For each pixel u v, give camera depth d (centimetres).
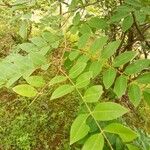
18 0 48
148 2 41
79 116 23
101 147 21
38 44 38
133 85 29
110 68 31
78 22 46
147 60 30
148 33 65
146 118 94
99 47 33
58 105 104
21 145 95
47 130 99
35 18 66
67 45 39
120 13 43
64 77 29
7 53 112
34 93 28
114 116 22
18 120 100
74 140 22
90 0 69
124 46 69
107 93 58
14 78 30
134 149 23
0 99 108
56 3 58
